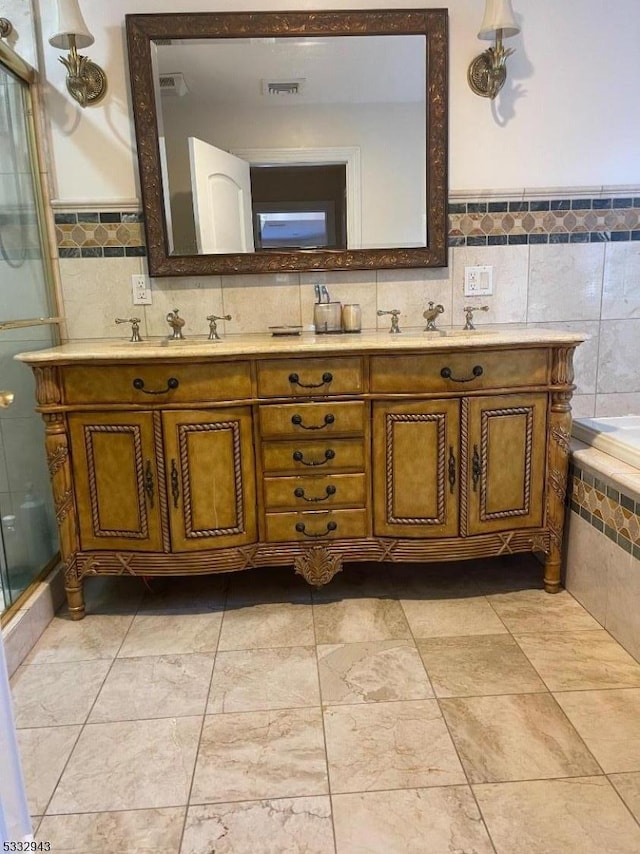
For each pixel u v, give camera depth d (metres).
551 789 1.22
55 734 1.42
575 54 2.21
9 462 1.89
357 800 1.21
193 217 2.19
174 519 1.88
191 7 2.09
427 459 1.89
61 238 2.19
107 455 1.86
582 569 1.92
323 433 1.88
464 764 1.29
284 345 1.82
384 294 2.30
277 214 2.21
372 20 2.12
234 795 1.23
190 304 2.26
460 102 2.20
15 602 1.81
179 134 2.15
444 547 1.94
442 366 1.84
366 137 2.19
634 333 2.39
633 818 1.15
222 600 2.04
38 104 2.12
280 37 2.12
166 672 1.65
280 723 1.43
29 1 2.07
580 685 1.54
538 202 2.28
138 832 1.15
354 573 2.21
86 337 2.26
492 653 1.69
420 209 2.23
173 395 1.82
